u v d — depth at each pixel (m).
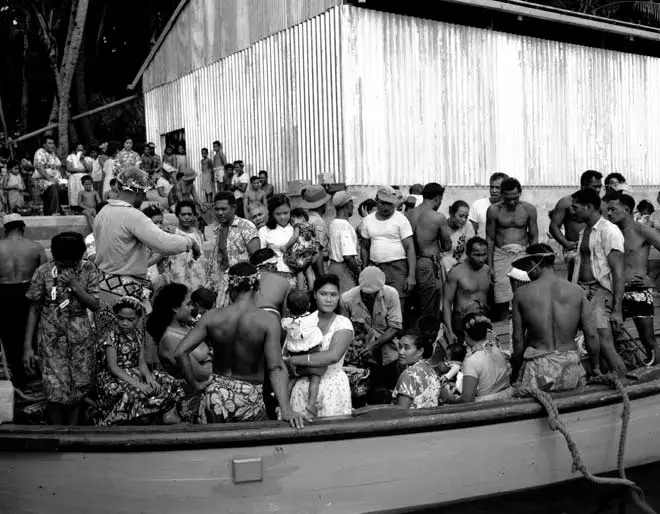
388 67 13.92
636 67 17.53
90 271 6.46
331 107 13.88
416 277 9.70
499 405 6.00
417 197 12.41
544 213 16.03
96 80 29.92
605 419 6.47
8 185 16.45
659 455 6.88
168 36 19.11
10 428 5.50
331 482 5.54
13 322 8.52
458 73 14.70
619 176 10.52
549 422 5.98
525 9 14.73
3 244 8.43
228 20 16.83
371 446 5.61
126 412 6.26
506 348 9.04
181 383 6.81
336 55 13.73
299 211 8.78
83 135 27.28
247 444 5.34
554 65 16.11
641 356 8.90
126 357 6.33
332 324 6.12
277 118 15.41
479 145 15.00
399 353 7.59
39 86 28.36
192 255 8.55
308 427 5.43
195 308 7.59
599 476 6.55
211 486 5.35
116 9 28.62
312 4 14.27
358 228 10.11
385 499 5.68
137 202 6.82
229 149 17.05
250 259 7.23
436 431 5.77
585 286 8.02
